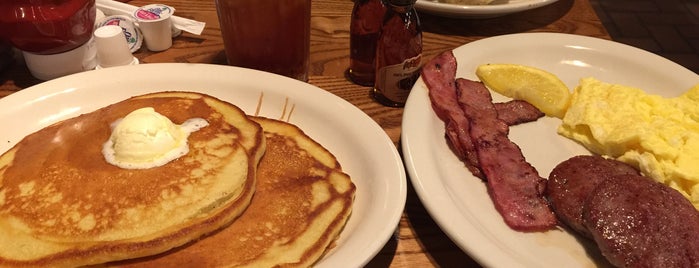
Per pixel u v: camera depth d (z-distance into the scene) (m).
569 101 0.44
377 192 0.31
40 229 0.26
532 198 0.33
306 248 0.27
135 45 0.48
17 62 0.46
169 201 0.28
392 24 0.39
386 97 0.43
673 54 1.01
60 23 0.40
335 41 0.52
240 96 0.40
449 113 0.39
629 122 0.40
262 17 0.40
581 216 0.31
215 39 0.51
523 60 0.49
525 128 0.42
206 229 0.27
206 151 0.31
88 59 0.45
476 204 0.34
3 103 0.37
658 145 0.37
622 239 0.29
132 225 0.26
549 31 0.56
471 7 0.52
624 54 0.49
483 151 0.36
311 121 0.38
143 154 0.30
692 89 0.44
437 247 0.32
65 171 0.30
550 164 0.39
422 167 0.34
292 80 0.40
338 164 0.34
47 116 0.38
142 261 0.26
